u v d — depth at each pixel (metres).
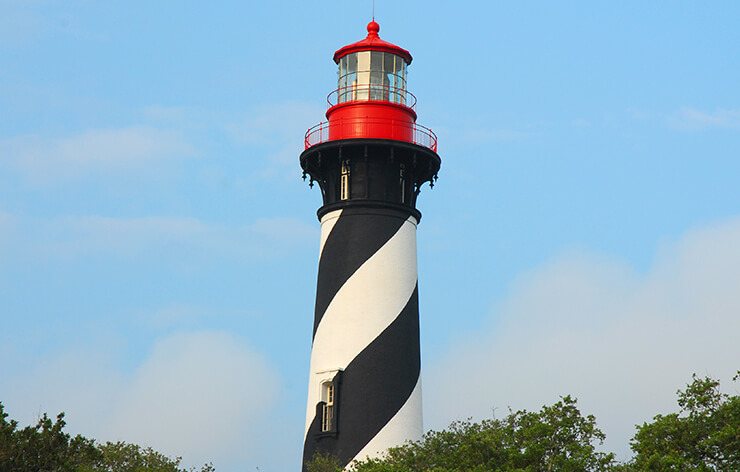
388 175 75.94
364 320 73.81
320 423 73.19
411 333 74.94
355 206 75.56
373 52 78.25
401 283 75.12
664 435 60.41
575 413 61.81
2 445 56.78
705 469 56.09
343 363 73.44
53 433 58.62
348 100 77.88
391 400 72.69
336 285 74.88
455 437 67.06
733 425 59.28
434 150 78.06
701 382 62.31
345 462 71.56
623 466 61.22
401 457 66.69
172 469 72.25
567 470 58.00
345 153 75.75
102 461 69.50
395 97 78.06
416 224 78.00
